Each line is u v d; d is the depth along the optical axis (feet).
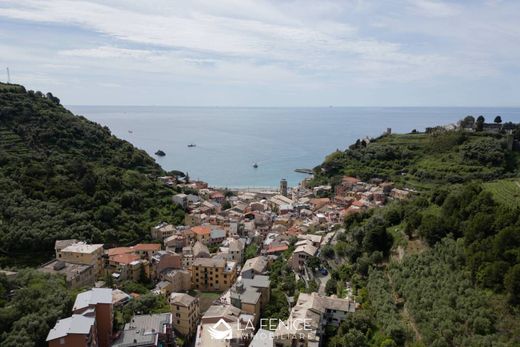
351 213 490.08
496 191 414.82
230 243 475.31
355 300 306.96
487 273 237.66
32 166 489.67
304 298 308.60
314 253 415.03
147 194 583.17
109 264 400.67
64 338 217.77
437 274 270.67
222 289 404.36
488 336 207.00
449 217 317.22
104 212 472.44
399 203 462.19
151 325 269.23
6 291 279.08
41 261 385.29
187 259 438.40
